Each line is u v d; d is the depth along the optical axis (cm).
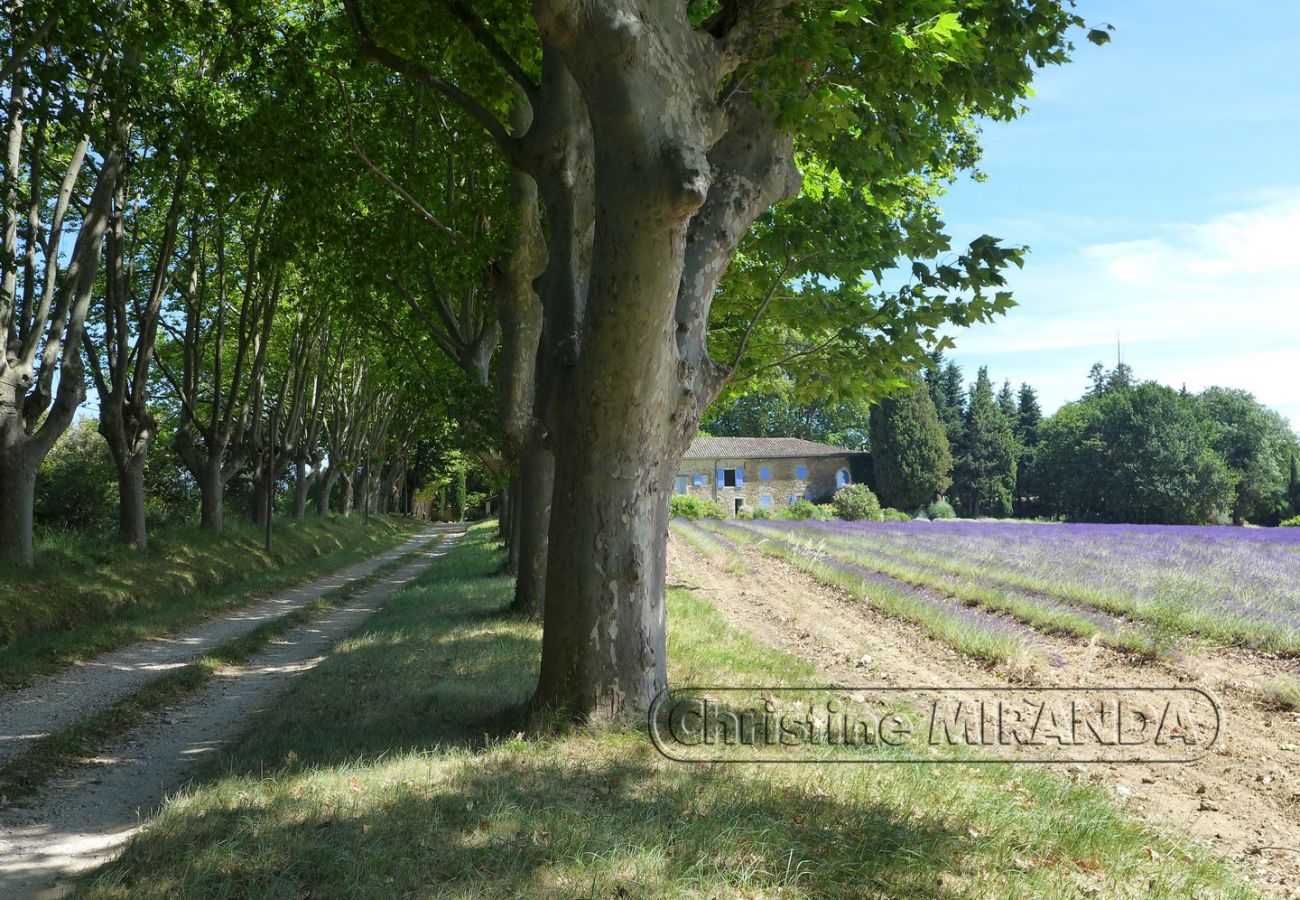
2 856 512
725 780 525
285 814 475
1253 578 1512
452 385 1337
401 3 902
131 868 427
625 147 572
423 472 7356
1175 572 1614
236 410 2978
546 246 1234
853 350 952
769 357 1342
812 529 3644
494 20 916
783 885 381
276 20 1318
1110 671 954
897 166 841
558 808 469
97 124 1162
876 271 862
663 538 679
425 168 1388
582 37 549
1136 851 454
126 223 2167
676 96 578
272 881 390
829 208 848
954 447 7844
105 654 1273
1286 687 810
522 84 789
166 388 3306
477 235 1141
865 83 723
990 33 766
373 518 5381
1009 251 766
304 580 2498
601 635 649
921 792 520
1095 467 7206
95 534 2277
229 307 2838
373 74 1128
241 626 1614
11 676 1056
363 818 461
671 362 642
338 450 4288
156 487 4038
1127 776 621
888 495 7006
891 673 959
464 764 566
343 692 846
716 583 1870
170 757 752
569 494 658
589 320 620
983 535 2948
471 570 2234
